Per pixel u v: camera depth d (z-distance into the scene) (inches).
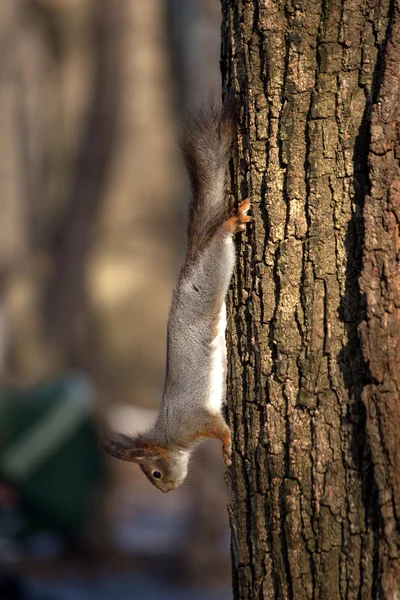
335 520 277.3
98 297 1544.0
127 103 1574.8
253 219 293.9
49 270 1224.8
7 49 1571.1
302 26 284.8
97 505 756.0
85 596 679.7
